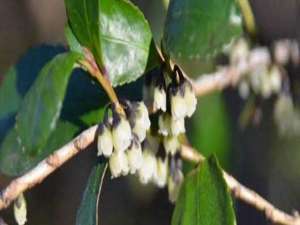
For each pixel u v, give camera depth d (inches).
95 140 8.9
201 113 13.9
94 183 8.7
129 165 8.6
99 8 8.8
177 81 8.9
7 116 10.7
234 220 8.9
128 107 8.7
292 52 15.1
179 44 8.5
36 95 8.0
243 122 16.3
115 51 8.9
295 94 15.4
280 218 10.5
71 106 10.0
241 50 14.6
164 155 9.8
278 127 16.6
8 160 10.0
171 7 8.7
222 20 8.5
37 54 10.8
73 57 8.3
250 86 15.4
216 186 9.0
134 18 8.9
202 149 13.9
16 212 9.0
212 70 14.7
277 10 17.8
